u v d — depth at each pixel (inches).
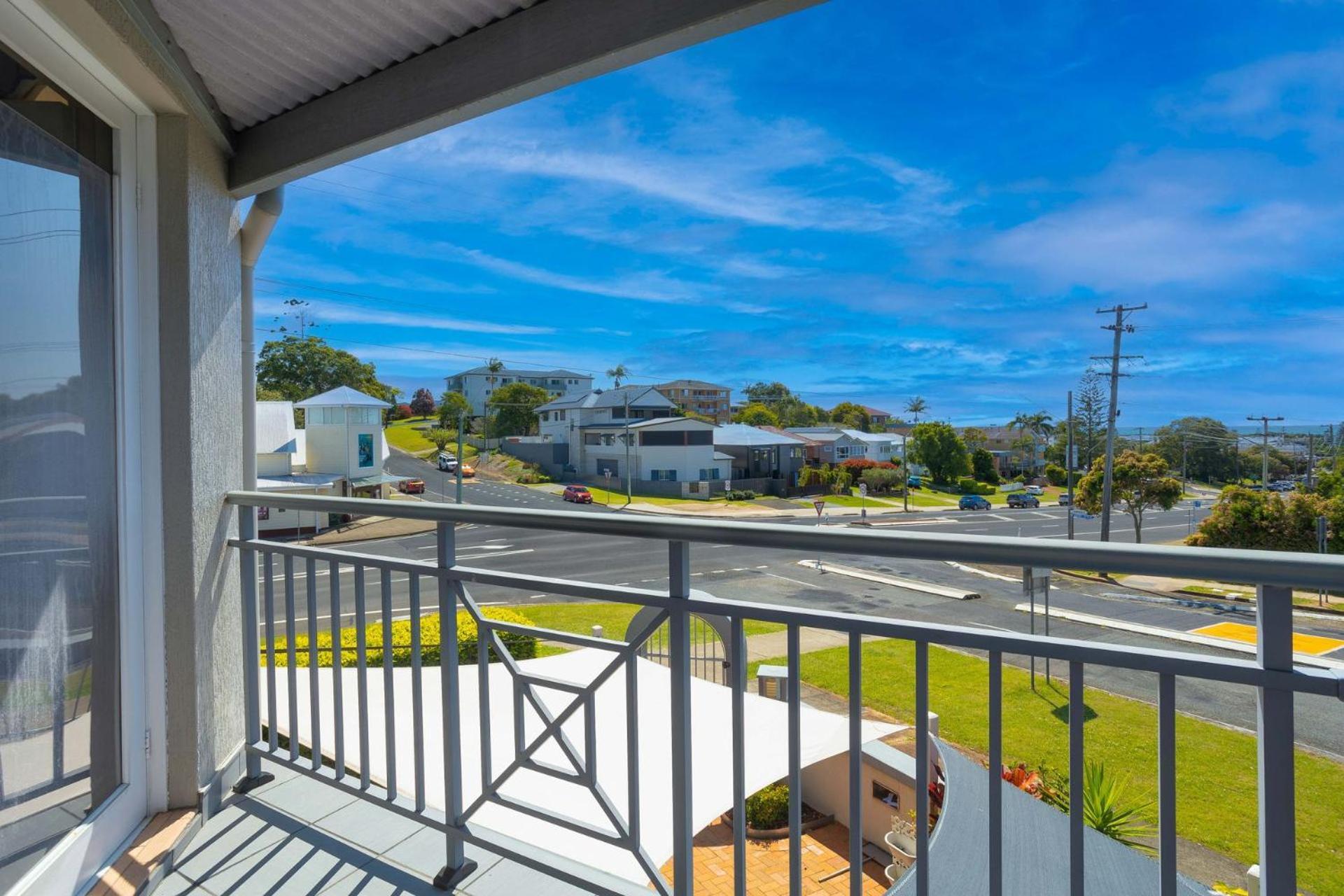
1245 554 28.8
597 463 1566.2
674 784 47.9
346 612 477.7
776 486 1306.6
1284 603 29.4
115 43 57.5
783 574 697.0
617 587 50.4
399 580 617.6
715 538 44.6
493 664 155.9
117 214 67.1
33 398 55.1
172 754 71.3
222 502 79.4
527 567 748.6
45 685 55.7
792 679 42.4
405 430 2287.2
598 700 132.0
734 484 1289.4
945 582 601.9
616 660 51.1
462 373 2775.6
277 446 906.7
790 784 43.4
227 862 64.9
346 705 126.3
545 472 1683.1
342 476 962.1
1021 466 1600.6
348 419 974.4
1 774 50.5
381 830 70.1
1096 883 74.8
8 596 52.0
